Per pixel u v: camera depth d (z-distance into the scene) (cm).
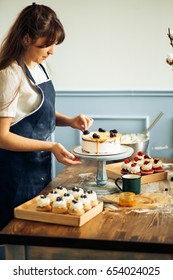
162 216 203
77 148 255
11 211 248
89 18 376
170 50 372
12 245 186
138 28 372
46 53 234
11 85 226
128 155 238
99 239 178
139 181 233
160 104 379
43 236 181
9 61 230
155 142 385
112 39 377
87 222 197
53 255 186
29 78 243
